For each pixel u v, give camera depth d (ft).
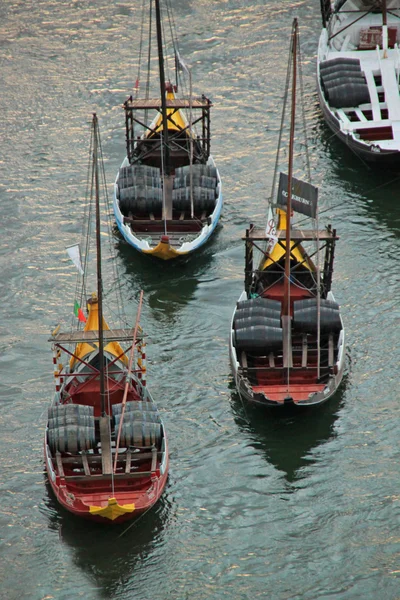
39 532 526.57
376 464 561.84
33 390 625.41
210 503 541.75
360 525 524.93
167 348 655.76
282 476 557.74
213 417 598.75
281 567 504.84
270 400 579.89
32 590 497.46
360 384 618.44
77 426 545.03
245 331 613.93
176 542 519.60
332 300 645.10
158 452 546.67
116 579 501.97
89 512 511.81
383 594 488.02
